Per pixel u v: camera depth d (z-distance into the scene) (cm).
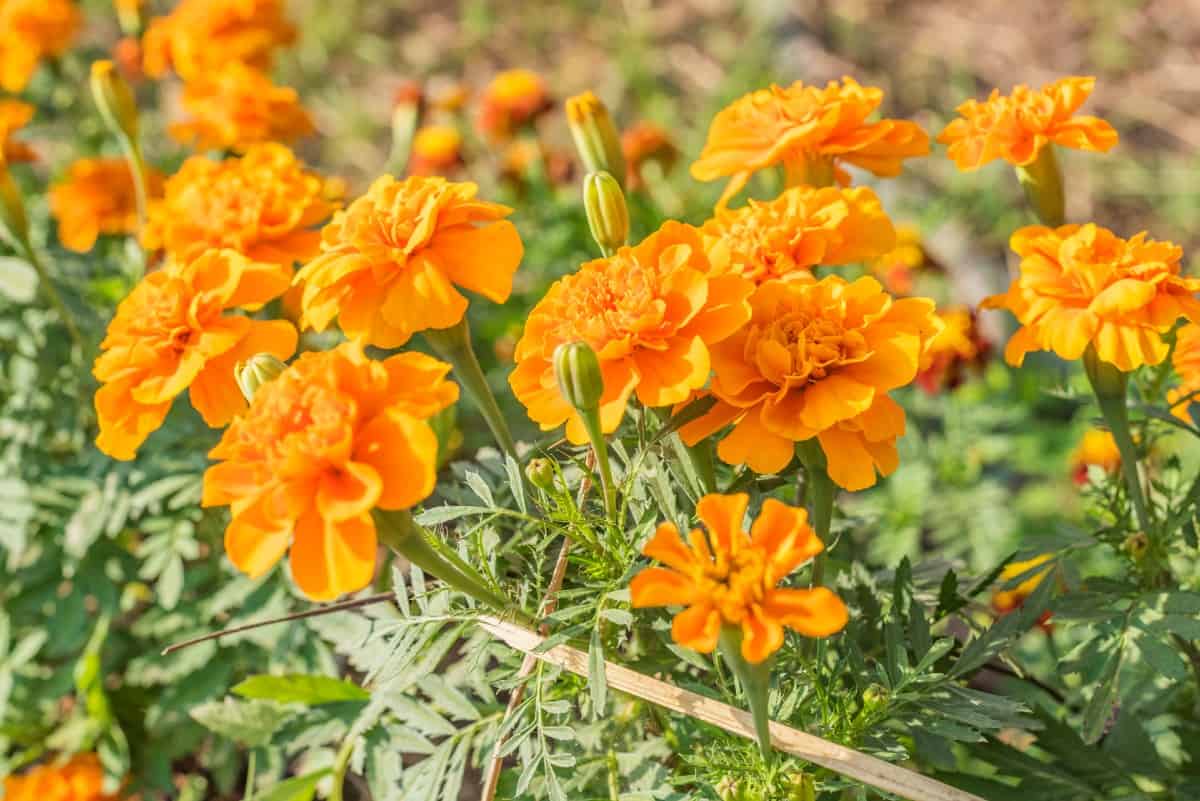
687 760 37
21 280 59
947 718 37
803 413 34
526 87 78
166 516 54
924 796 34
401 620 37
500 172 77
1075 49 118
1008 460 71
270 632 50
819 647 37
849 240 39
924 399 70
